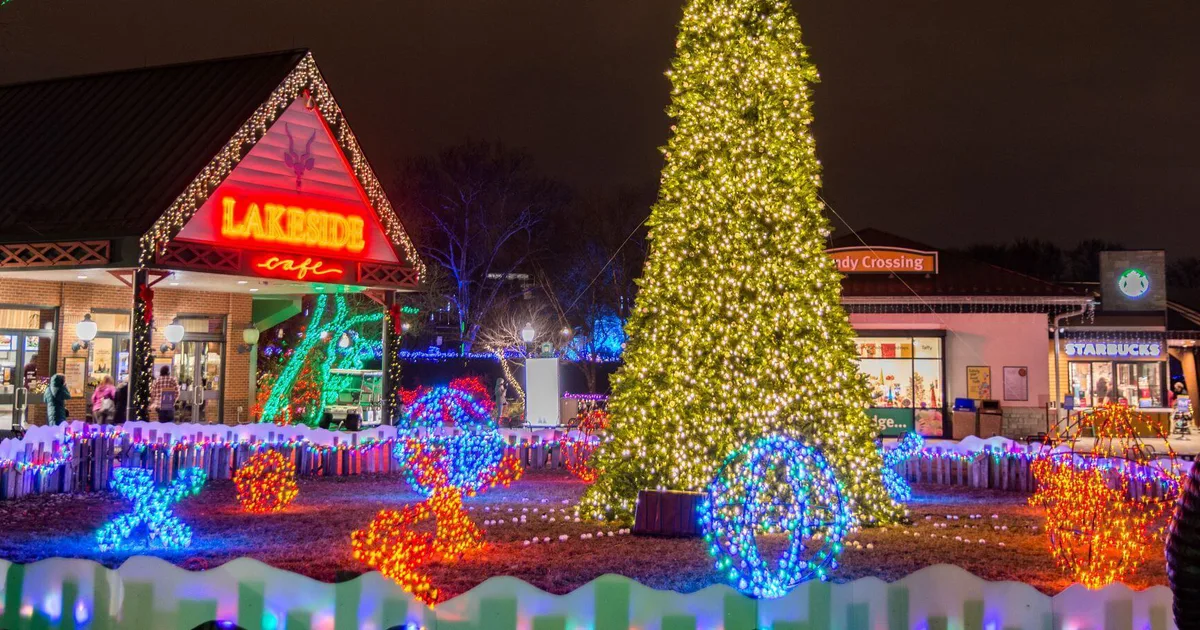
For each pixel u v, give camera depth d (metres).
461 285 48.47
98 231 21.78
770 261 12.95
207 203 22.86
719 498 10.90
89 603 6.07
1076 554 10.90
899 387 31.97
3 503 14.56
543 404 25.92
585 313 51.38
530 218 51.16
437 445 16.28
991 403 30.45
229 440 18.64
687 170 13.30
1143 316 35.69
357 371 33.41
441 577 9.61
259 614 5.91
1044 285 32.12
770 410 12.43
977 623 6.09
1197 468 3.12
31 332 25.14
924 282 32.31
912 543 11.72
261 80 24.36
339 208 25.36
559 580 9.47
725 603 5.92
